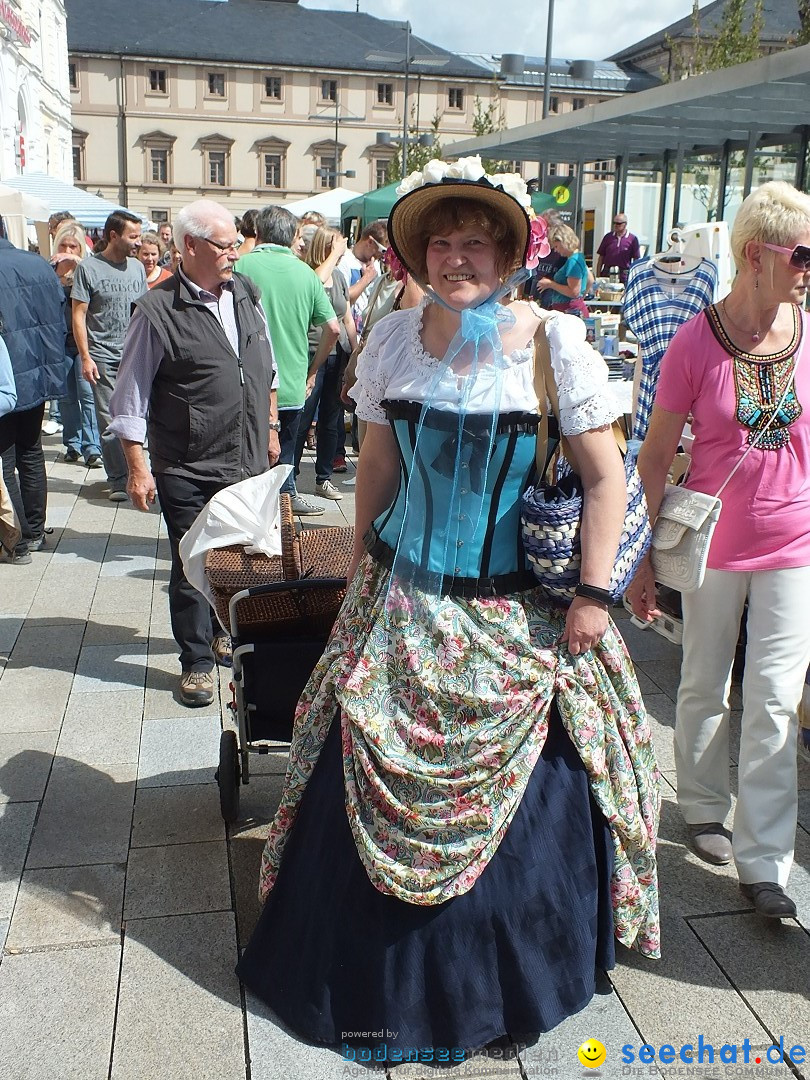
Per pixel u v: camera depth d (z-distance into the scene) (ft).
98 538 21.36
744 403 8.93
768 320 8.89
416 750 7.66
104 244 28.96
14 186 55.72
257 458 13.66
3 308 17.80
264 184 245.04
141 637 15.99
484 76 246.47
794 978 8.59
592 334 27.99
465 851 7.45
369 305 17.53
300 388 20.26
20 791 11.39
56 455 30.19
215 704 13.64
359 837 7.64
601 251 48.03
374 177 248.93
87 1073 7.52
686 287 15.88
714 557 9.35
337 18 263.70
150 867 10.01
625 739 8.19
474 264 7.53
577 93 245.45
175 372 13.01
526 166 225.56
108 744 12.52
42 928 9.09
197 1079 7.48
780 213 8.41
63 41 149.18
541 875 7.68
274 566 11.22
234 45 239.09
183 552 11.71
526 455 7.73
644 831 8.20
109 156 237.86
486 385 7.57
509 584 7.86
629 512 7.84
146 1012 8.12
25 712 13.37
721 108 34.27
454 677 7.65
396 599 7.88
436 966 7.58
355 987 7.69
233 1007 8.18
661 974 8.61
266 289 19.66
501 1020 7.65
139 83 235.40
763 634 9.16
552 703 7.90
